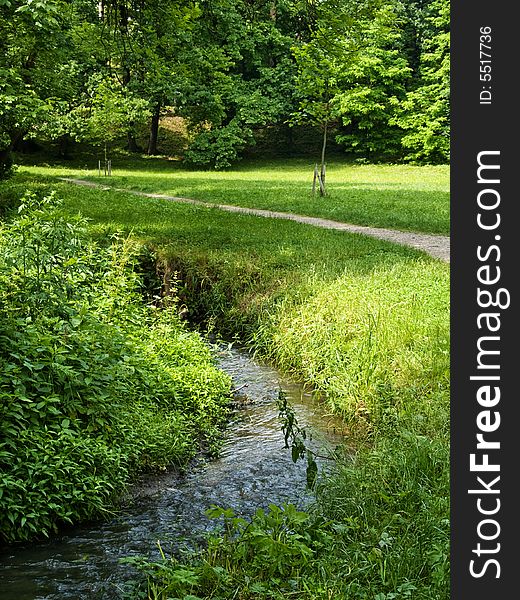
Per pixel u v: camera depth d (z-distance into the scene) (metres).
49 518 6.07
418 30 55.81
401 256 15.05
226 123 52.69
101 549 5.78
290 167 50.16
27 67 24.64
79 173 41.62
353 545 5.00
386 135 53.56
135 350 9.15
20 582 5.28
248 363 11.14
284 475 7.15
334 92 26.27
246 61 51.16
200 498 6.71
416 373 8.62
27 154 49.81
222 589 4.70
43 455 6.25
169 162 50.47
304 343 10.69
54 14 13.40
